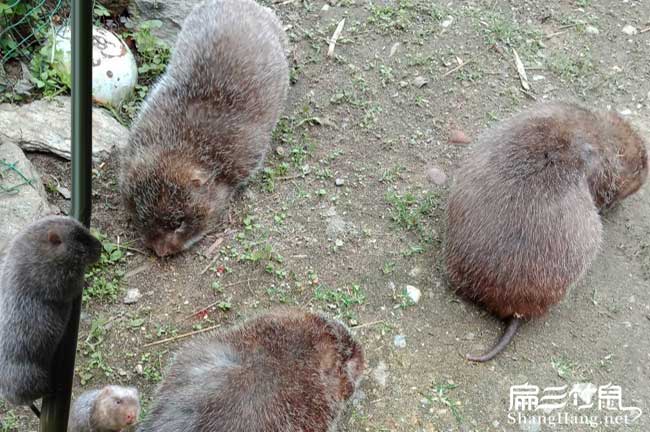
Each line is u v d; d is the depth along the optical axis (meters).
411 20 2.11
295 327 1.44
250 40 1.87
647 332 1.61
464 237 1.60
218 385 1.34
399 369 1.55
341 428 1.48
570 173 1.59
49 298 1.05
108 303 1.61
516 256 1.54
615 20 2.15
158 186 1.69
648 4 2.18
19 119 1.79
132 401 1.33
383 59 2.03
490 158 1.62
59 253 1.03
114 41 1.90
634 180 1.74
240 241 1.71
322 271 1.67
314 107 1.94
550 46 2.08
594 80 2.02
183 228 1.69
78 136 1.08
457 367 1.56
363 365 1.48
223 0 1.96
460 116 1.93
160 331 1.57
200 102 1.80
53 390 1.11
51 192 1.74
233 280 1.65
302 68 2.01
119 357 1.54
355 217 1.75
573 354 1.58
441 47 2.05
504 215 1.56
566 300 1.65
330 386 1.40
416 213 1.75
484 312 1.62
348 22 2.10
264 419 1.32
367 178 1.81
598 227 1.61
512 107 1.95
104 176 1.79
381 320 1.60
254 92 1.83
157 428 1.34
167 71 1.89
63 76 1.85
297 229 1.73
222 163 1.75
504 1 2.18
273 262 1.68
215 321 1.60
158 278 1.66
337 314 1.61
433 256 1.69
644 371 1.56
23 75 1.87
